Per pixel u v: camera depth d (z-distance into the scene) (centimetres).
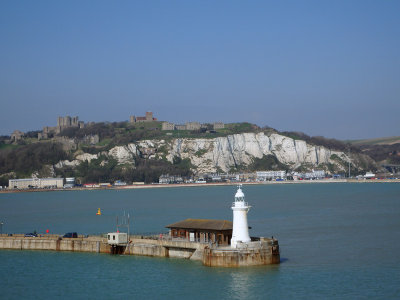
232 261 9131
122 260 10381
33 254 11256
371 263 10112
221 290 8244
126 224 17362
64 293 8425
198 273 9088
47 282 9050
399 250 11500
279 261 9462
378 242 12644
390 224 16238
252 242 9250
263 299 7856
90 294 8331
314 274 9156
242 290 8231
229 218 18875
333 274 9175
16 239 11931
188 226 10400
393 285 8506
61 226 17375
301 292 8138
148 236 11331
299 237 13612
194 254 10038
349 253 11181
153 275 9150
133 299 8006
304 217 18800
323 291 8194
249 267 9162
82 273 9519
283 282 8619
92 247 11306
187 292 8206
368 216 18812
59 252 11425
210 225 10194
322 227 15700
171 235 10762
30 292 8519
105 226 17012
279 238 13462
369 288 8350
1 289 8700
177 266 9638
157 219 19038
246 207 9256
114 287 8612
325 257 10712
